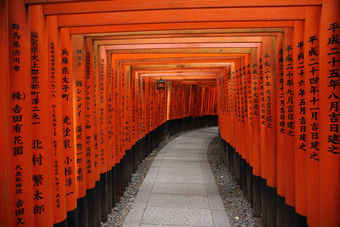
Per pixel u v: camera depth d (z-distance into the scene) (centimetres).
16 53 209
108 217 486
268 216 389
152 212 497
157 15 270
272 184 380
